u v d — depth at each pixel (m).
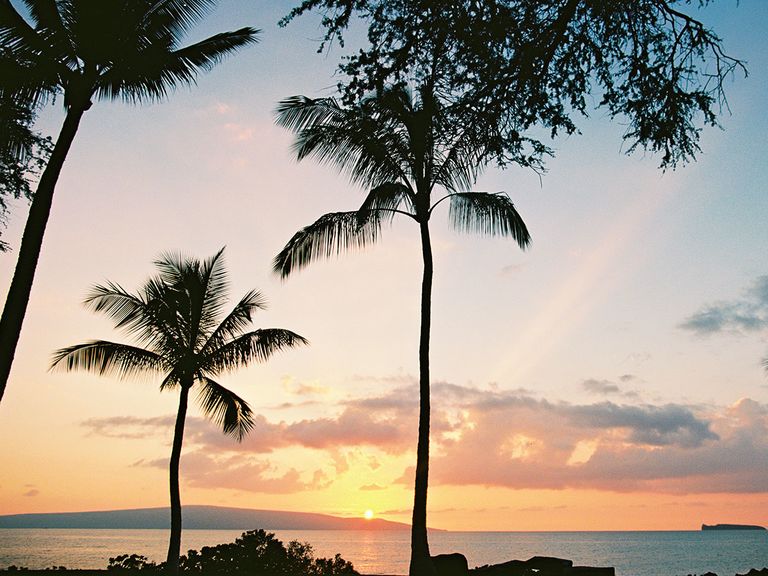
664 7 7.53
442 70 7.70
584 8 7.42
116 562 22.72
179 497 21.73
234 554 22.38
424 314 16.20
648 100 7.80
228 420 23.64
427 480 15.16
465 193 16.84
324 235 17.31
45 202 12.12
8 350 11.44
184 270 23.78
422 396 15.66
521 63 7.32
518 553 137.62
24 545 134.88
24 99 12.81
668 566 82.50
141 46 13.80
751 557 108.25
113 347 22.23
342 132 15.77
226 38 14.88
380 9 7.38
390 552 162.12
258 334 23.31
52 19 13.01
